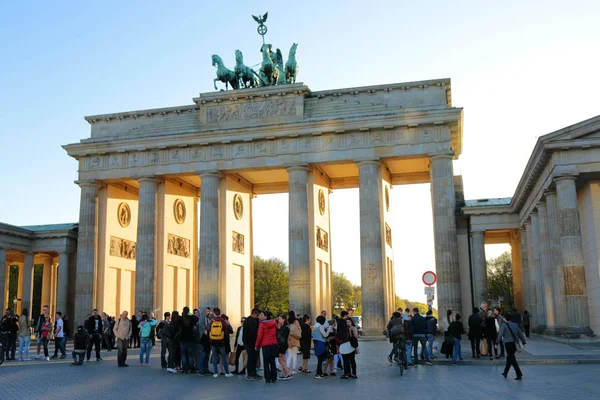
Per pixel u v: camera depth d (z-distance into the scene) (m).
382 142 86.19
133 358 57.03
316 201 92.88
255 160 89.88
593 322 66.12
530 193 81.56
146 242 92.12
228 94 92.00
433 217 84.44
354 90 89.00
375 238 84.31
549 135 62.38
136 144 93.88
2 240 98.06
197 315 47.16
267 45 95.81
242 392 32.59
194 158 92.38
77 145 95.88
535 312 86.50
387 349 63.56
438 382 35.22
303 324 44.59
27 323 54.91
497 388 31.97
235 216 98.00
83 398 30.09
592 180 65.38
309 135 88.31
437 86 87.44
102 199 97.94
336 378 39.16
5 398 30.11
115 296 100.06
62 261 103.25
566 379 35.12
